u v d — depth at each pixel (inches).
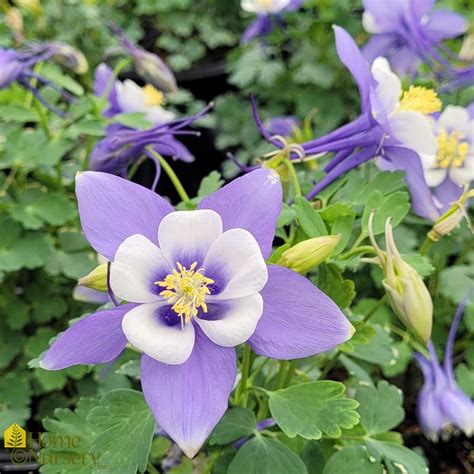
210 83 21.2
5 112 11.3
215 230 6.1
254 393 8.6
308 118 12.8
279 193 6.3
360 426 8.4
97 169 10.0
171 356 5.7
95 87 12.5
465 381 11.5
